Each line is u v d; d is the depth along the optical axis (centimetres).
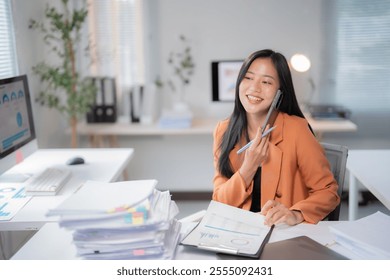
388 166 226
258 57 166
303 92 366
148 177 392
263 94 165
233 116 179
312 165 168
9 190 197
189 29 364
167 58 370
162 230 123
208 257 125
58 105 326
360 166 227
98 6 364
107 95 355
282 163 170
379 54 357
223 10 360
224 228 140
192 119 371
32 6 301
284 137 171
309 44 360
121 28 367
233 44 364
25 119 226
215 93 367
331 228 133
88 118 358
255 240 133
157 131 332
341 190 187
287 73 167
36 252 132
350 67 361
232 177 170
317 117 345
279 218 145
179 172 390
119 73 373
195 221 168
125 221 119
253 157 165
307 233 141
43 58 319
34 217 165
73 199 127
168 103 377
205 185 390
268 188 171
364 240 124
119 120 370
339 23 355
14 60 277
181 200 389
